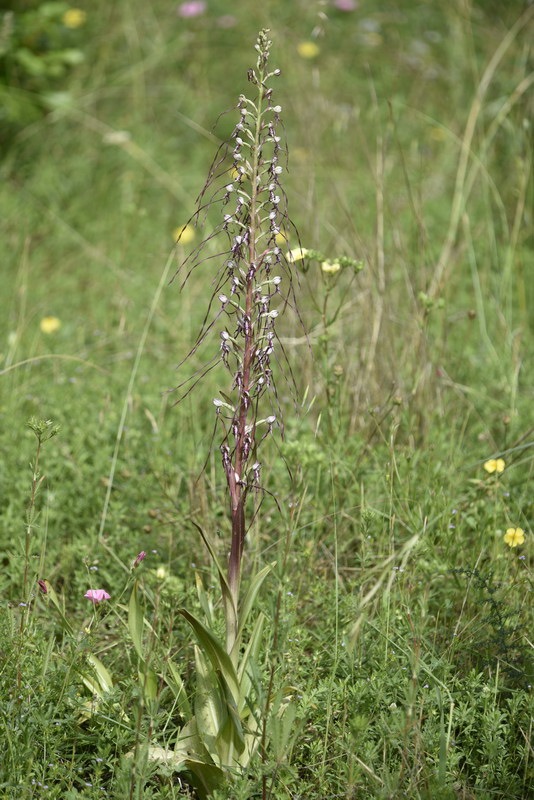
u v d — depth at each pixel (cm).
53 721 291
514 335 558
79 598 361
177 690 298
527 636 333
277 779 282
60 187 738
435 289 528
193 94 854
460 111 803
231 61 888
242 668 285
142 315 591
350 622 333
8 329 571
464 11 833
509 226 677
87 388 511
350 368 486
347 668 315
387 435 450
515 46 811
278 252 266
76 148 783
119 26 888
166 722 300
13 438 459
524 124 626
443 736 277
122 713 296
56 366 524
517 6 873
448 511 391
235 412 273
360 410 462
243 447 272
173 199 750
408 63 889
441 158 764
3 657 315
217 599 358
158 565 373
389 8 1005
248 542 392
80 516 424
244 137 698
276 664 312
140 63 851
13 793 274
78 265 673
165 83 865
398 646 312
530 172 678
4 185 742
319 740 296
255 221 267
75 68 844
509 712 311
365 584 360
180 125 827
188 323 560
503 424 484
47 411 487
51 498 414
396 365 482
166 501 419
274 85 823
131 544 392
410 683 292
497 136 738
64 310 605
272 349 269
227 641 278
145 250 687
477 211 707
